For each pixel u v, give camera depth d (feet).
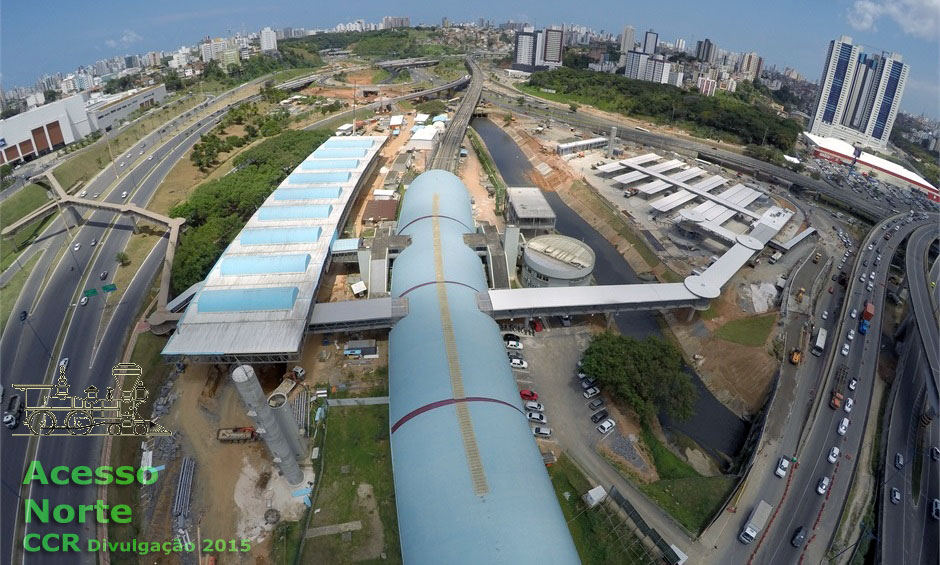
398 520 192.34
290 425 210.18
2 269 369.30
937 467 252.21
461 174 606.96
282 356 261.65
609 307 320.70
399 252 361.71
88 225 431.84
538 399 280.10
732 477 243.60
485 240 369.50
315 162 490.49
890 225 497.46
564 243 379.96
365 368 289.33
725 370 323.16
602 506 222.89
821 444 256.73
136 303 334.03
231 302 281.33
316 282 307.58
